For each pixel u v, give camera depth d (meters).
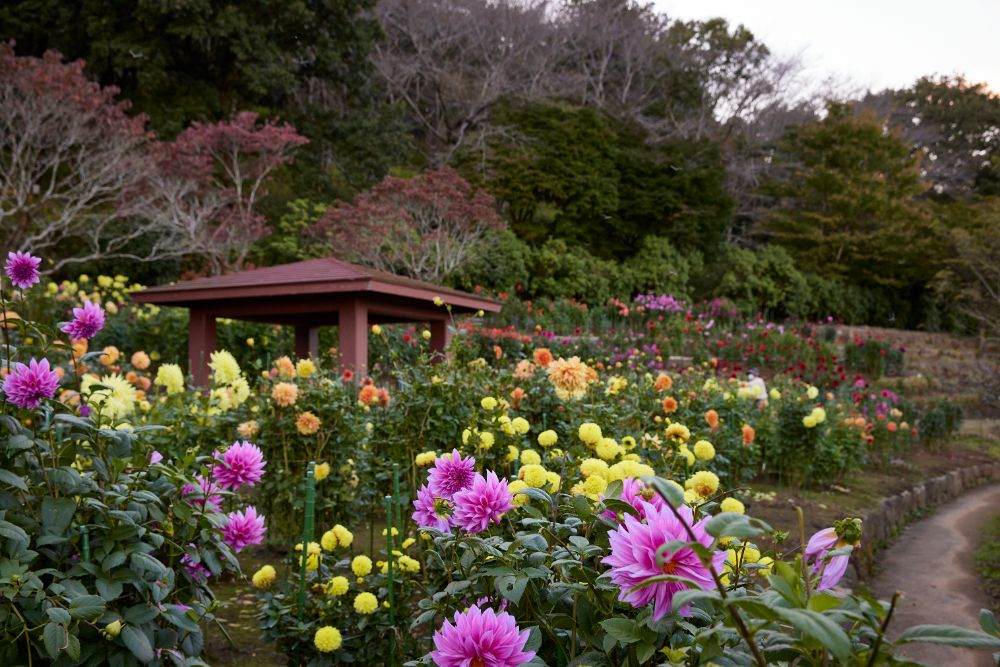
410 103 29.67
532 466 1.66
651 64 34.09
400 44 31.53
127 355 9.30
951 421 10.55
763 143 33.25
